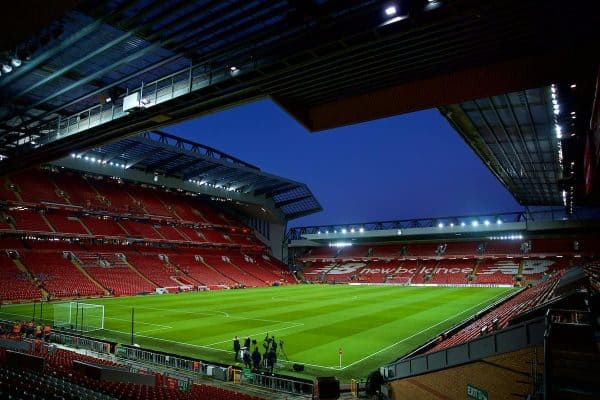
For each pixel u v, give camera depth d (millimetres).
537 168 42531
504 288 64625
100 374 14617
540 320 9031
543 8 11531
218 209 92438
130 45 17312
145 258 67750
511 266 77125
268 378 17641
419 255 88625
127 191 76438
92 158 62688
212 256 80125
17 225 54875
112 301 47812
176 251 75250
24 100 23219
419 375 12875
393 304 44500
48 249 57812
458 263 83625
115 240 65875
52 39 15953
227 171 73938
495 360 10031
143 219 72812
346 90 17094
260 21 14344
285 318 34750
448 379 11539
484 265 80125
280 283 79625
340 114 17844
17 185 60062
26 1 9547
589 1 11273
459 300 48250
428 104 15828
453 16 11609
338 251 99188
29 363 15055
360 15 12727
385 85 16500
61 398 10289
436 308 41031
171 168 71188
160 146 60469
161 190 83500
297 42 14062
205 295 55750
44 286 49312
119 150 61562
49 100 22469
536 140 34125
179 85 17922
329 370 19828
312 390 16047
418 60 14578
